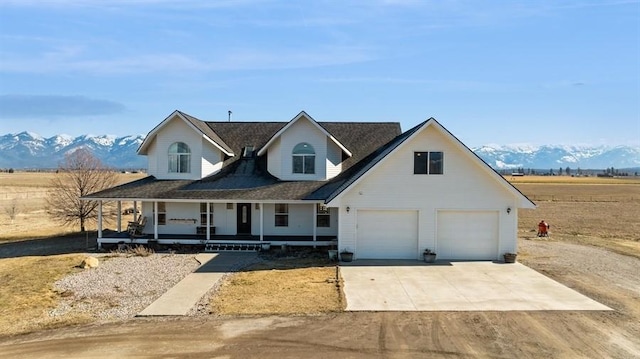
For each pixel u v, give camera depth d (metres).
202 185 23.83
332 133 28.05
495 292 15.02
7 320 12.56
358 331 11.51
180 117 24.22
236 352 10.21
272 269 18.53
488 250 20.45
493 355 10.03
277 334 11.30
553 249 23.55
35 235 29.28
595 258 20.98
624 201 61.94
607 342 10.75
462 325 11.93
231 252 22.17
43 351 10.34
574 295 14.62
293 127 24.23
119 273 17.86
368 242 20.61
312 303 13.87
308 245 22.66
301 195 22.34
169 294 14.90
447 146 20.25
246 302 14.00
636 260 20.56
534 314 12.79
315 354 10.09
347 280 16.66
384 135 28.06
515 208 20.23
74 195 30.48
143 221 24.83
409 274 17.61
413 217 20.53
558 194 75.25
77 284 16.23
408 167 20.36
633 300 14.09
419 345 10.60
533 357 9.93
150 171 25.62
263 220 24.52
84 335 11.34
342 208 20.41
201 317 12.66
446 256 20.50
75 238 27.62
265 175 24.97
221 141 26.72
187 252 22.17
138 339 11.02
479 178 20.27
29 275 17.55
